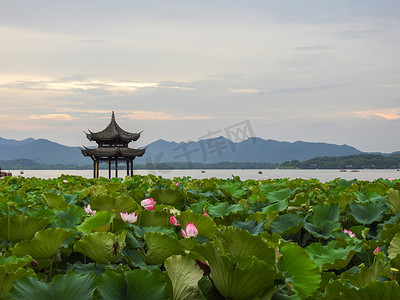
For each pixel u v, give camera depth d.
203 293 2.31
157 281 2.39
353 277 2.66
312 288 2.63
